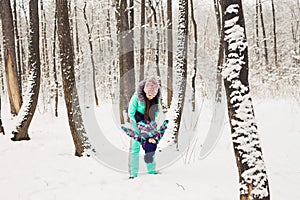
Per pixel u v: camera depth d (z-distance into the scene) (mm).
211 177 5883
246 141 3764
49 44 29094
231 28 3859
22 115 9953
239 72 3812
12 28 11586
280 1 36531
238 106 3801
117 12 13336
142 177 5992
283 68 20609
